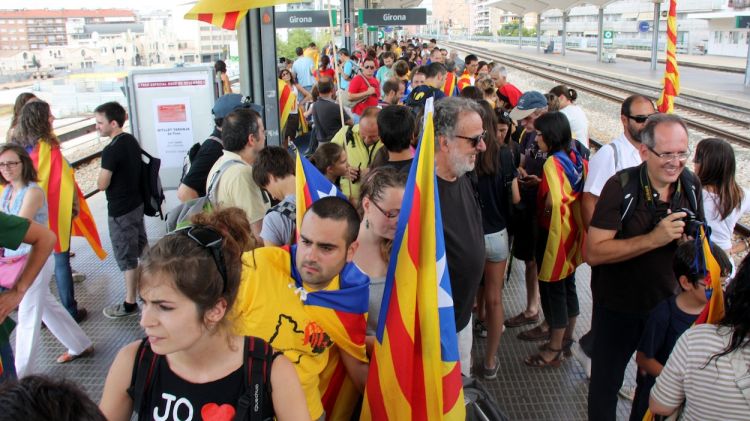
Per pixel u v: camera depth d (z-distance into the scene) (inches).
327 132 295.3
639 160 146.6
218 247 64.4
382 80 540.7
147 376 67.2
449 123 118.1
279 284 86.7
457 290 124.1
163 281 60.8
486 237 157.3
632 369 170.9
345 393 97.5
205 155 186.7
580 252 168.2
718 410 81.4
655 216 119.8
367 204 102.5
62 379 48.9
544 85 1160.2
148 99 274.5
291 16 813.9
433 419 87.4
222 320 65.8
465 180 129.6
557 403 159.0
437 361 86.2
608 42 1808.6
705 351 82.3
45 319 175.2
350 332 90.7
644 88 992.2
